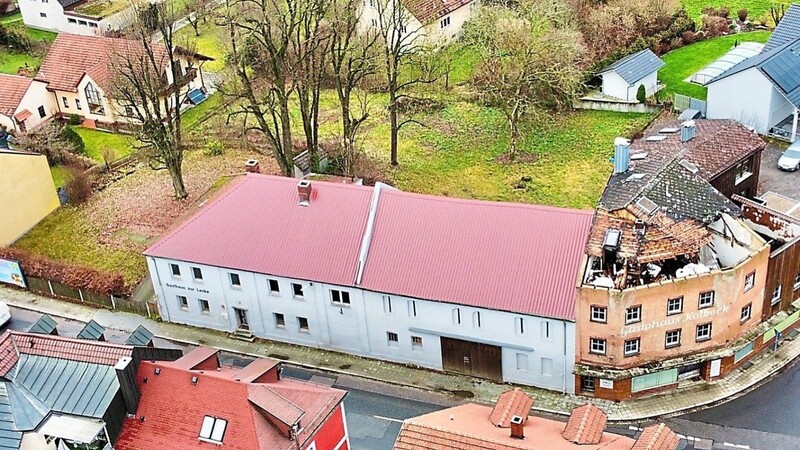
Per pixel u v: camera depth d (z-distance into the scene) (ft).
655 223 196.44
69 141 313.53
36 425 166.40
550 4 306.55
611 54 328.29
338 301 214.28
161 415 168.25
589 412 154.51
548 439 149.28
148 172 304.50
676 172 210.38
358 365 217.56
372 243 212.84
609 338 191.72
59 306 245.86
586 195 268.82
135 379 170.71
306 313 219.61
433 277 204.23
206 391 166.71
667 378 197.57
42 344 177.58
